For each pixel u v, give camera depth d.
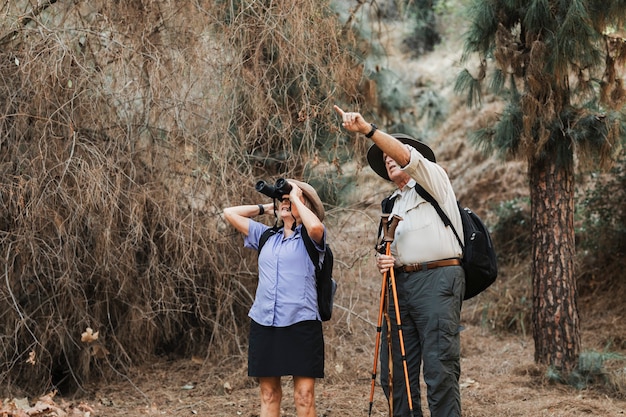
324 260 3.62
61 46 4.71
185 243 5.24
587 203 7.30
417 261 3.64
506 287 7.32
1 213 4.79
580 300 7.00
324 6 5.47
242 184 5.29
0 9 4.85
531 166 5.38
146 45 5.18
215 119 5.17
